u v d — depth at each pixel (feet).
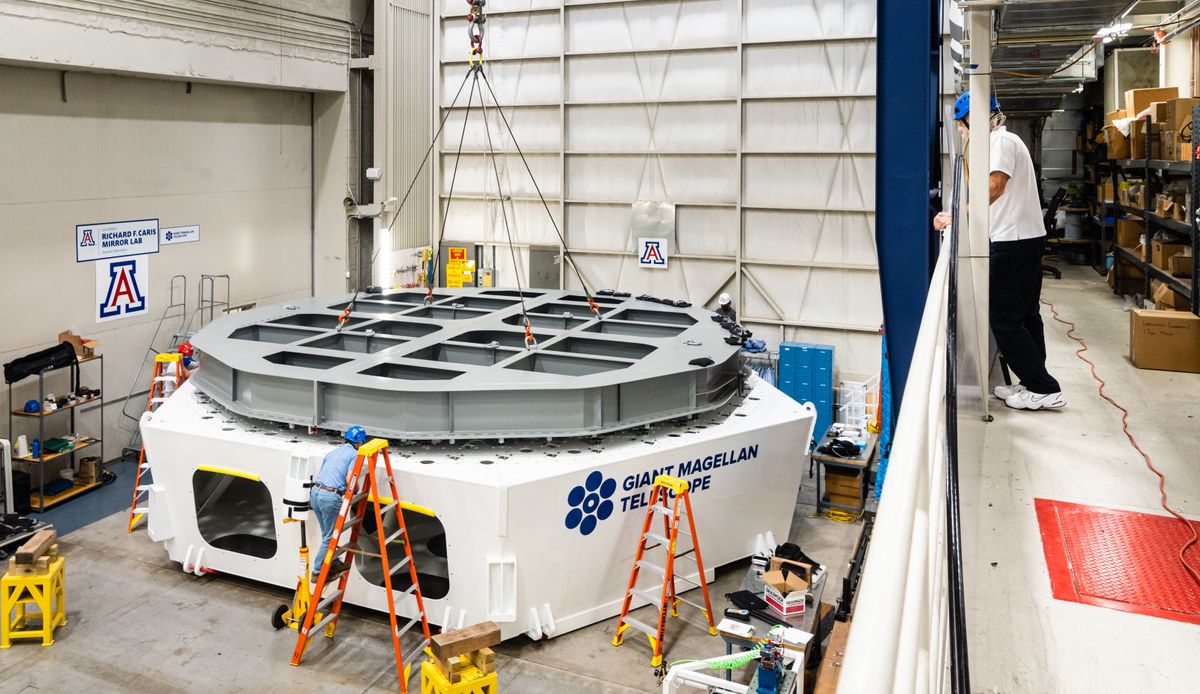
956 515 4.74
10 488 35.96
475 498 27.37
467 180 60.29
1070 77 35.78
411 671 28.07
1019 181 17.47
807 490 45.03
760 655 22.77
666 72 53.67
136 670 27.58
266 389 31.94
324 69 52.80
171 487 32.99
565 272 58.18
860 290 51.52
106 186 42.63
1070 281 41.24
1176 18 30.42
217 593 32.83
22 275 39.17
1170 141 28.73
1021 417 16.85
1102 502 12.27
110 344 43.78
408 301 44.09
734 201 53.31
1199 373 20.22
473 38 36.24
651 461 30.19
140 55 40.70
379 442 27.68
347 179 55.83
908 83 21.31
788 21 50.57
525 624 28.94
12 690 26.25
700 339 36.09
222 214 49.62
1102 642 8.62
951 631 4.15
